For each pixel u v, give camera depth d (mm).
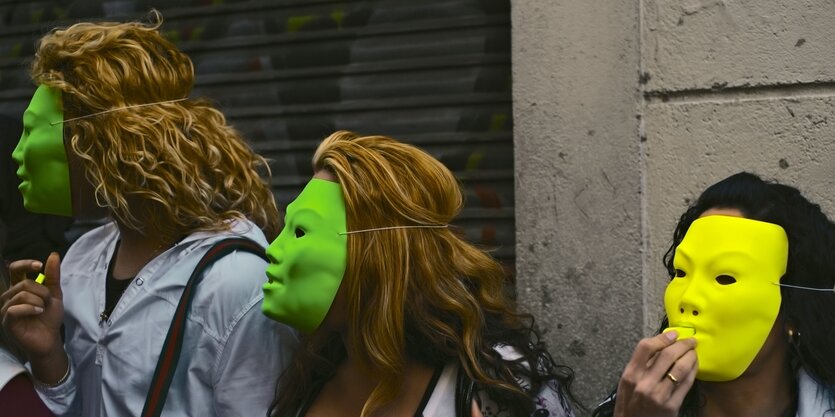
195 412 2154
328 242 1905
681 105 2939
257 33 4016
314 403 2051
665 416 1671
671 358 1675
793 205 1797
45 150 2289
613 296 3068
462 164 3625
